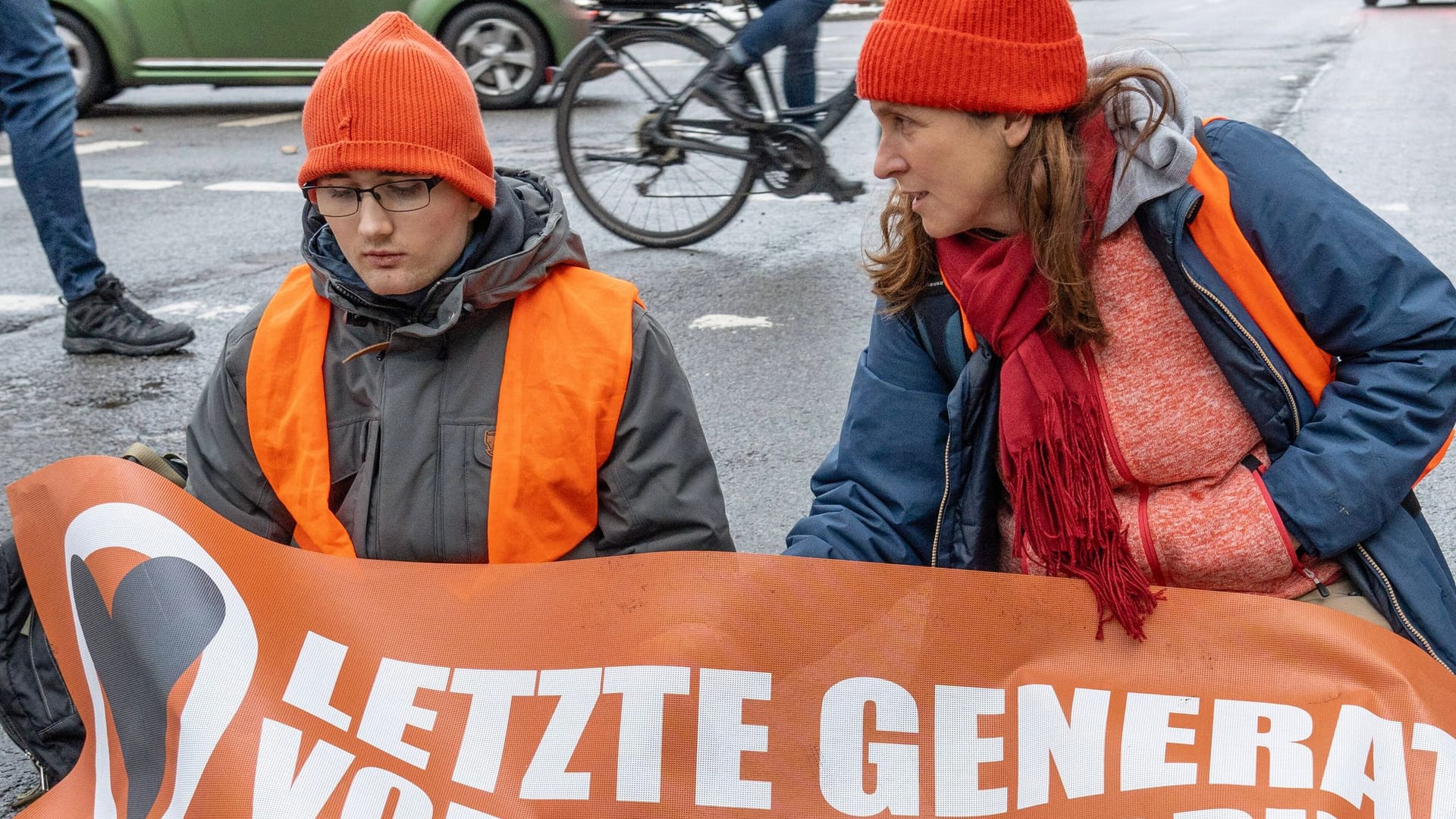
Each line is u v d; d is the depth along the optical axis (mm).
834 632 1840
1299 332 1770
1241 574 1798
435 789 1811
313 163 1818
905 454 1991
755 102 5988
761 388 4629
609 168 6246
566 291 1964
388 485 1933
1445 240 6223
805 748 1829
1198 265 1744
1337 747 1731
